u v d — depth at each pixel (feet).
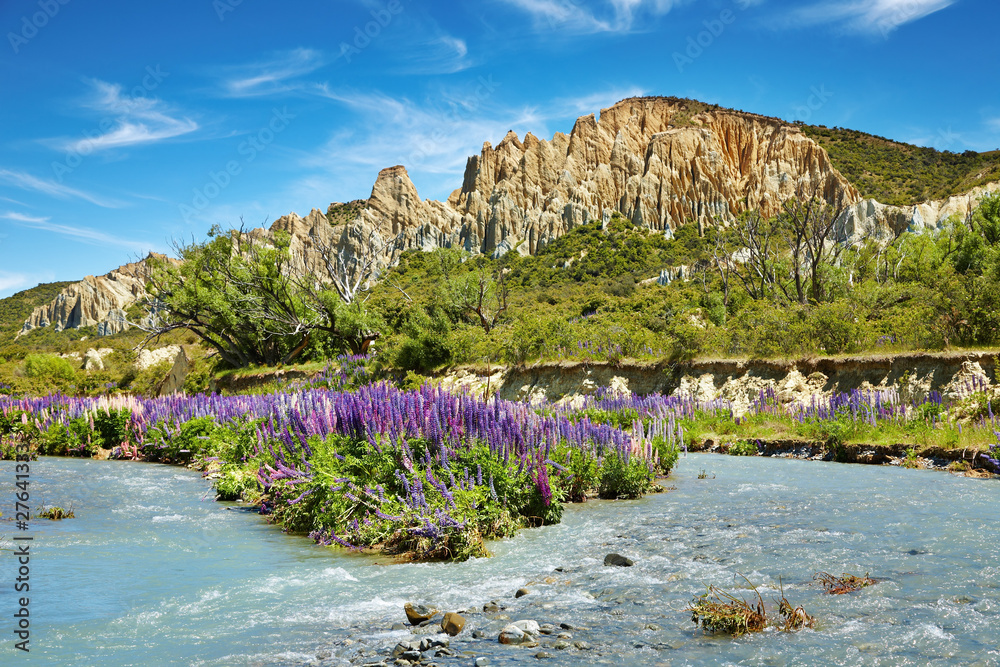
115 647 16.46
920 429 52.90
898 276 158.20
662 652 15.61
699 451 62.44
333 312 148.15
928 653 15.08
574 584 21.68
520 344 103.40
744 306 153.38
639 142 636.89
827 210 134.10
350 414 33.17
